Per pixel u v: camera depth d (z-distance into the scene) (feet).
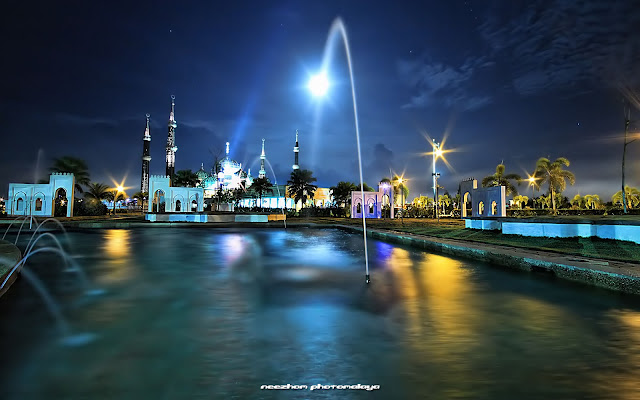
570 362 14.61
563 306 23.03
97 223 114.73
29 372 13.70
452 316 20.94
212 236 84.07
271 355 15.23
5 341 16.88
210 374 13.46
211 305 23.30
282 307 22.79
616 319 20.31
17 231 96.99
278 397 11.79
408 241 63.41
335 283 30.58
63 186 161.79
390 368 13.99
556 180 153.28
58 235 85.97
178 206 204.23
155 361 14.62
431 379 13.10
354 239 76.38
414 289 28.04
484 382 12.90
